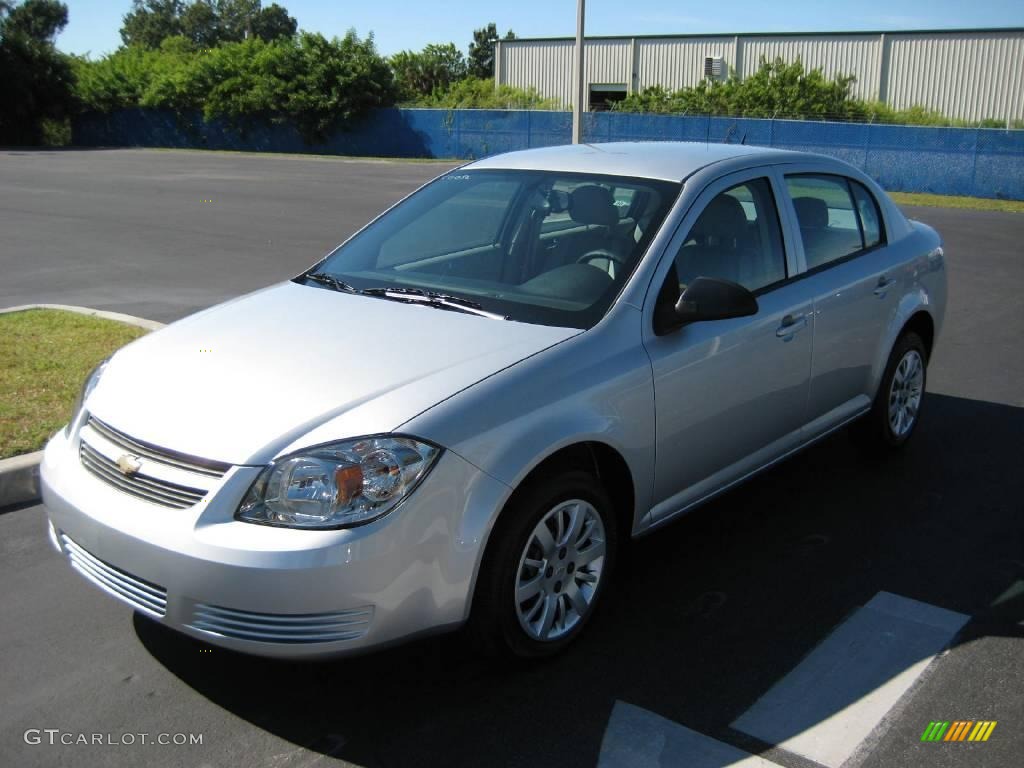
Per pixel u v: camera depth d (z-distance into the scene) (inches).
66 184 893.2
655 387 146.3
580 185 172.9
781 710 129.2
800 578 166.1
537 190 175.6
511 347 137.3
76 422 139.1
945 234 659.4
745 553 175.5
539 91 1863.9
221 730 124.6
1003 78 1518.2
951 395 272.4
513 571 129.0
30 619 150.0
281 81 1578.5
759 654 142.7
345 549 113.0
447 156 1487.5
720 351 158.2
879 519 190.2
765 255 176.7
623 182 170.4
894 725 125.8
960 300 415.2
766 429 175.8
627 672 137.7
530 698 131.5
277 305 160.2
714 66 1651.1
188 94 1673.2
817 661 140.7
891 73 1585.9
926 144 1035.3
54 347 282.2
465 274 164.9
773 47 1664.6
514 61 1876.2
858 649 143.8
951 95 1555.1
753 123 1171.3
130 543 119.1
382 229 187.2
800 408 184.1
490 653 132.4
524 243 167.3
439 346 138.1
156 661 139.5
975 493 203.3
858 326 196.1
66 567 166.9
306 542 112.7
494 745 122.0
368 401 123.9
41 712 127.7
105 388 137.6
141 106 1731.1
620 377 140.9
